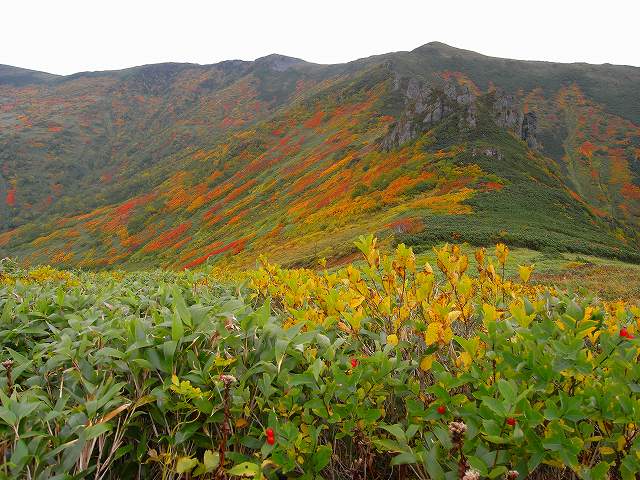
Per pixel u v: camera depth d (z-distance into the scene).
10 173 167.88
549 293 2.49
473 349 1.72
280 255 47.12
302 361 1.89
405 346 1.92
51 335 2.47
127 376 1.81
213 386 1.67
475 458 1.30
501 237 31.91
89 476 1.60
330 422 1.58
